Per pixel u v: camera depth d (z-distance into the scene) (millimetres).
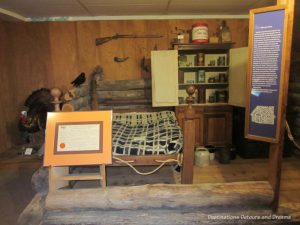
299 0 2898
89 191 2391
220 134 4129
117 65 4484
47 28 4410
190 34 4371
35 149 4270
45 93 4359
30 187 3080
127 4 3625
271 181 2414
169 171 3350
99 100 4340
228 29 4211
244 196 2373
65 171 2621
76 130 2352
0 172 3529
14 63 4488
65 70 4523
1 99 4270
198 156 3535
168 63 3930
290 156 3855
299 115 3859
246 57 3658
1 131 4273
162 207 2387
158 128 3180
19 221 2346
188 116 2418
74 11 3992
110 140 2334
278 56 2111
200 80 4273
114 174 3279
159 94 3992
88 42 4438
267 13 2117
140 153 2551
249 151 3832
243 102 3750
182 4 3674
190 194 2381
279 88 2145
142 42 4426
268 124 2260
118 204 2350
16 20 4301
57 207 2334
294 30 3555
